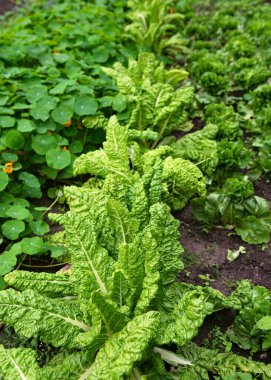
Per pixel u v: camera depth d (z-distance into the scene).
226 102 1.87
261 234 1.28
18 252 1.10
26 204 1.28
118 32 2.19
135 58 2.05
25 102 1.61
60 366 0.87
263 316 0.97
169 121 1.53
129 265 0.86
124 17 2.49
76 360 0.89
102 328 0.82
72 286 0.97
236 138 1.57
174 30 2.48
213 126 1.52
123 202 1.06
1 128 1.48
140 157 1.32
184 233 1.32
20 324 0.85
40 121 1.50
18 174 1.42
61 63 1.93
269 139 1.59
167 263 0.96
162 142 1.55
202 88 1.91
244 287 1.06
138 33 2.15
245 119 1.76
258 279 1.18
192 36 2.48
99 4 2.55
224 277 1.18
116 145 1.24
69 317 0.89
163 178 1.25
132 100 1.53
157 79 1.74
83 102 1.51
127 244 0.85
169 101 1.51
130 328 0.78
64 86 1.56
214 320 1.07
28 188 1.37
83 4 2.54
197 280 1.17
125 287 0.86
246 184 1.31
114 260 0.94
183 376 0.89
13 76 1.70
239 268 1.21
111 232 0.99
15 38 2.03
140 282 0.88
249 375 0.89
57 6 2.41
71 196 1.05
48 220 1.36
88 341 0.78
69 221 0.91
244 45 2.16
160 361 0.88
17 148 1.39
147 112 1.51
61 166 1.38
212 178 1.43
